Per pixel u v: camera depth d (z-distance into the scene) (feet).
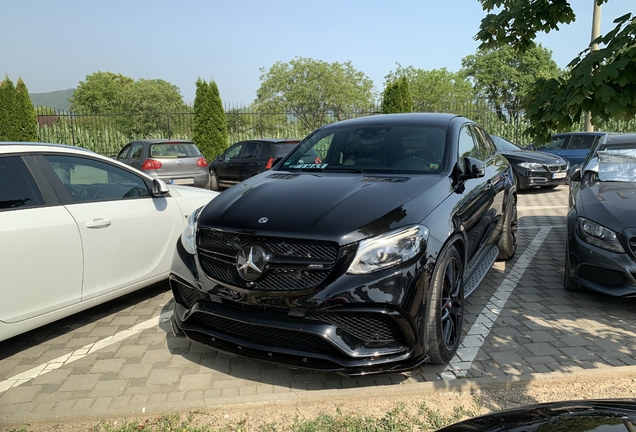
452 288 11.36
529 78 132.16
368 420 9.02
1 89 56.65
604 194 16.08
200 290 10.59
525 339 12.71
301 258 9.59
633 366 10.76
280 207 10.66
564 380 10.38
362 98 119.14
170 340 13.01
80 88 206.59
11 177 12.06
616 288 14.16
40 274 12.03
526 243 23.54
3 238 11.29
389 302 9.33
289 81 113.39
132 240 14.51
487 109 72.84
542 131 10.19
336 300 9.27
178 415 9.36
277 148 42.86
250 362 11.71
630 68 8.84
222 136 63.93
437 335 10.24
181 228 16.31
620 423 4.75
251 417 9.34
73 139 61.31
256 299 9.75
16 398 10.19
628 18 9.05
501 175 18.13
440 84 133.49
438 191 11.68
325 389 10.37
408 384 10.05
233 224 10.42
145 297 16.40
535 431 4.94
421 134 14.44
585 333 13.06
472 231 13.05
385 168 13.30
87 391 10.44
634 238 13.80
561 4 10.68
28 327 11.90
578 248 14.92
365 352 9.45
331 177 12.73
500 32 11.50
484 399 9.80
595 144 20.93
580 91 9.04
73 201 13.19
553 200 37.63
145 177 15.52
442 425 8.89
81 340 13.07
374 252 9.46
